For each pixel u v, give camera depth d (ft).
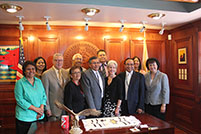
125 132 5.21
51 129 5.52
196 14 8.95
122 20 10.11
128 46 12.63
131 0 7.97
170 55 13.19
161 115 9.12
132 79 8.78
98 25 12.16
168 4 8.41
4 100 11.09
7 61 11.24
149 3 8.16
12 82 11.28
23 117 7.08
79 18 9.74
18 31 11.37
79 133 5.07
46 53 11.58
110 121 6.19
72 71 7.43
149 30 12.89
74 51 11.82
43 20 10.21
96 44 12.18
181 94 11.86
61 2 7.29
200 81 10.30
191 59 10.88
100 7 7.82
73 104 7.32
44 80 8.29
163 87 8.95
